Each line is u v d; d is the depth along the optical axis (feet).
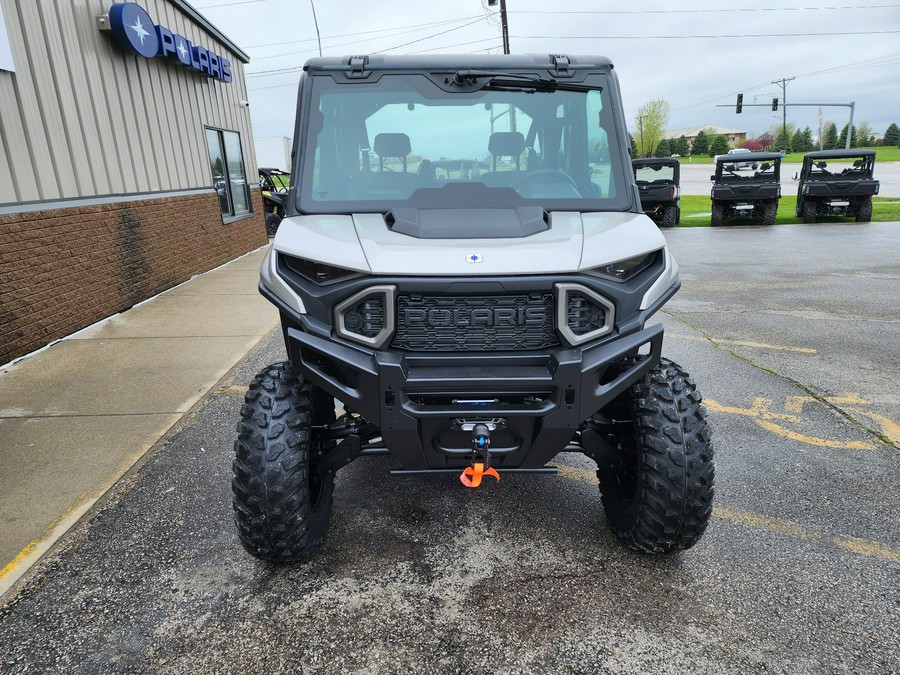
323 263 8.05
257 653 7.87
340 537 10.31
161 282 29.37
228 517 10.86
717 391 16.71
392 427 8.05
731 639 7.96
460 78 10.29
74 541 10.18
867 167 66.54
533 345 8.18
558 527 10.55
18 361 19.04
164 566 9.57
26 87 20.07
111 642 8.06
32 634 8.20
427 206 9.69
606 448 9.33
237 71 43.32
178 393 16.35
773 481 11.92
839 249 45.01
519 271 7.89
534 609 8.58
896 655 7.65
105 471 12.35
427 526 10.62
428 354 8.13
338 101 10.21
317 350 7.98
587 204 9.91
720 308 26.68
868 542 9.96
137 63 28.04
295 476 8.57
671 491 8.58
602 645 7.91
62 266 21.45
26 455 13.02
